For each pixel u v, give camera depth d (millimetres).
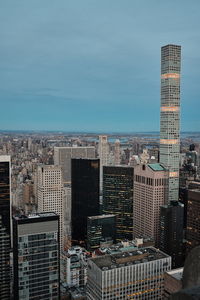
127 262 135500
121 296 130500
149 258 139375
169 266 140375
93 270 134625
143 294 135250
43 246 142750
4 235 165625
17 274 140125
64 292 192500
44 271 144125
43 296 145000
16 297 143375
